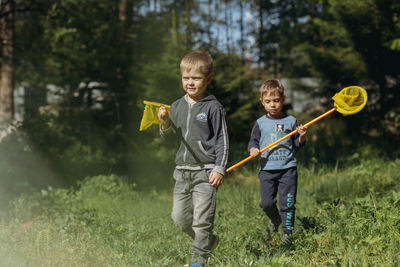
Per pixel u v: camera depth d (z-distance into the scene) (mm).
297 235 3869
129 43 18703
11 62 17656
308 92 14789
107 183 9227
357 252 3326
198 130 3412
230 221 5410
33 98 21844
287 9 24672
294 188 4449
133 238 4727
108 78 17484
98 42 17141
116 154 14375
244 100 14156
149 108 3490
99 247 4332
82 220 5488
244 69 14086
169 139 3611
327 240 3793
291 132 4387
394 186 7137
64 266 3744
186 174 3473
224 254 3701
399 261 3150
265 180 4562
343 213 4387
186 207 3545
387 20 12070
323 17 14547
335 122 14172
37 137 8883
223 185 9266
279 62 19484
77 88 17922
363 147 12242
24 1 17250
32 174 8461
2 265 3609
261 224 5172
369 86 13492
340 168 10633
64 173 9516
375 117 13367
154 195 9172
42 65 20531
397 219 3955
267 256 3477
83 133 14438
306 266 3221
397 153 11391
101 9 17312
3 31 17172
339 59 13172
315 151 12164
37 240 4160
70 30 15062
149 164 12500
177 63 13508
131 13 22906
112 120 16891
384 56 12625
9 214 6215
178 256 3920
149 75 14062
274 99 4547
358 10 12172
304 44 14172
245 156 12461
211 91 13180
